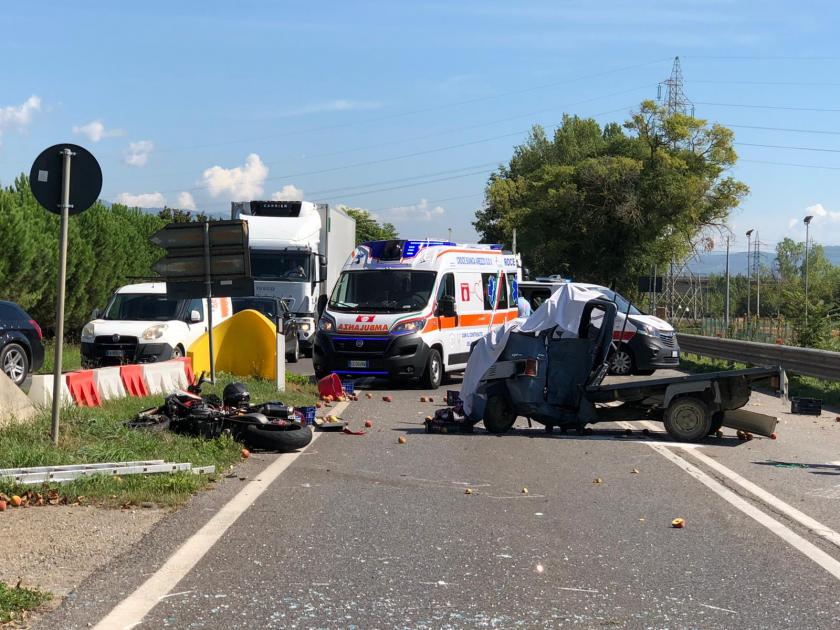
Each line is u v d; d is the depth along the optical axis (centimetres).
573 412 1307
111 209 3428
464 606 559
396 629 517
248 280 1627
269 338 1906
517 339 1318
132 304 2158
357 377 2103
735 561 668
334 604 557
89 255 2689
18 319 1758
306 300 2939
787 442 1267
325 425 1314
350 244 3862
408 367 1972
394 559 658
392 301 2048
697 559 672
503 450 1165
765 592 596
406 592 583
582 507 840
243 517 775
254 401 1540
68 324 2748
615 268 7238
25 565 621
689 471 1026
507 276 2420
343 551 677
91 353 2034
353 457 1094
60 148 1020
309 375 2306
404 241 2114
